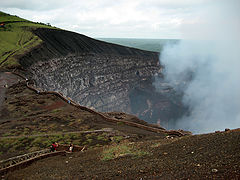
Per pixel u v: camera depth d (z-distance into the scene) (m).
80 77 134.50
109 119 34.69
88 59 145.38
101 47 172.38
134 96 179.00
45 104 44.09
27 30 138.12
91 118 35.69
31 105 42.62
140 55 196.00
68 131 28.66
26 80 66.44
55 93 51.69
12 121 33.72
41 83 92.00
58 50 128.25
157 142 14.48
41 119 34.38
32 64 93.62
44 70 101.12
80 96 133.88
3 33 118.38
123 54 180.50
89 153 15.39
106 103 153.88
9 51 92.94
